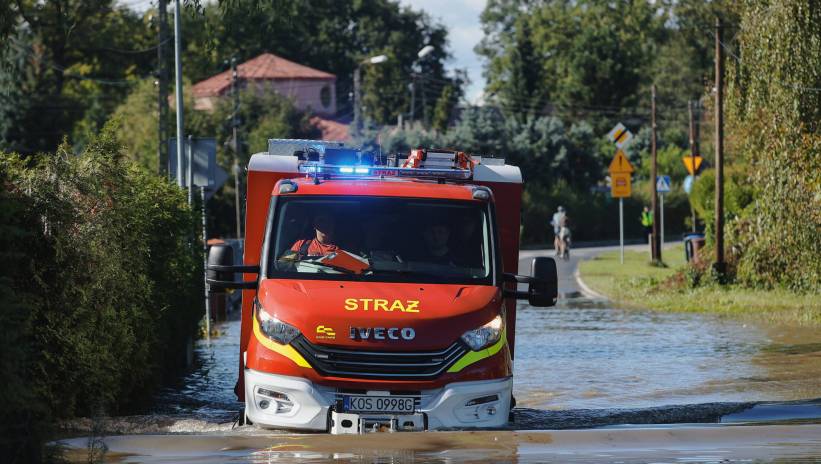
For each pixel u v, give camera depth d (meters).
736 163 83.56
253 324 18.84
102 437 16.52
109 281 21.53
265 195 21.69
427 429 17.66
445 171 21.30
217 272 19.77
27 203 19.14
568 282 70.56
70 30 29.05
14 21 25.83
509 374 18.50
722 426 17.83
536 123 148.12
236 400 25.61
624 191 83.19
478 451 15.42
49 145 138.62
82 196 20.94
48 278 19.72
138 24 152.12
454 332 18.00
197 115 125.31
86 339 20.25
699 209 84.81
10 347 14.77
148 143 116.94
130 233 23.97
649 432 16.88
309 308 18.16
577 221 140.00
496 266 19.47
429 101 195.38
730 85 52.78
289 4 28.95
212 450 15.66
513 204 22.00
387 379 17.64
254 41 182.25
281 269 19.31
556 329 42.66
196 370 31.81
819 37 49.00
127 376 23.00
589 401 24.69
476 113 144.50
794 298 51.19
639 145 178.75
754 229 54.12
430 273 19.23
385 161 23.36
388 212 19.75
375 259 19.36
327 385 17.73
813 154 49.12
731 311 47.94
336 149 22.66
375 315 18.00
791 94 49.25
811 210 49.12
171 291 28.56
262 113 136.00
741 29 52.59
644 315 48.09
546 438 16.36
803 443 15.99
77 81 152.75
